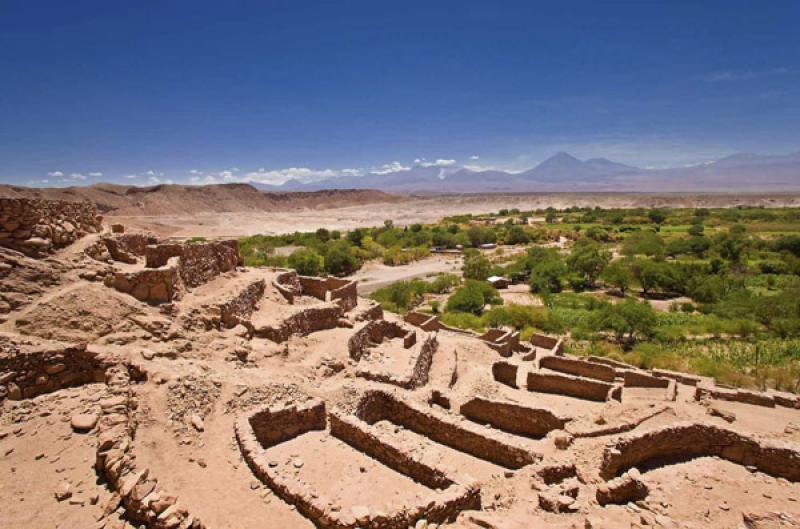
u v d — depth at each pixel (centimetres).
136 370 1518
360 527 1076
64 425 1255
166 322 1827
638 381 3077
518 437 1917
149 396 1420
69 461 1140
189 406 1462
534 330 5159
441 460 1592
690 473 1582
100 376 1501
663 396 2817
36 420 1263
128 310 1769
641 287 8894
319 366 2084
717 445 1703
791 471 1566
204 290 2352
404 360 2431
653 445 1653
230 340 1992
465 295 6469
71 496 1039
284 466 1412
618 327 5016
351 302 3212
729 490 1480
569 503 1284
